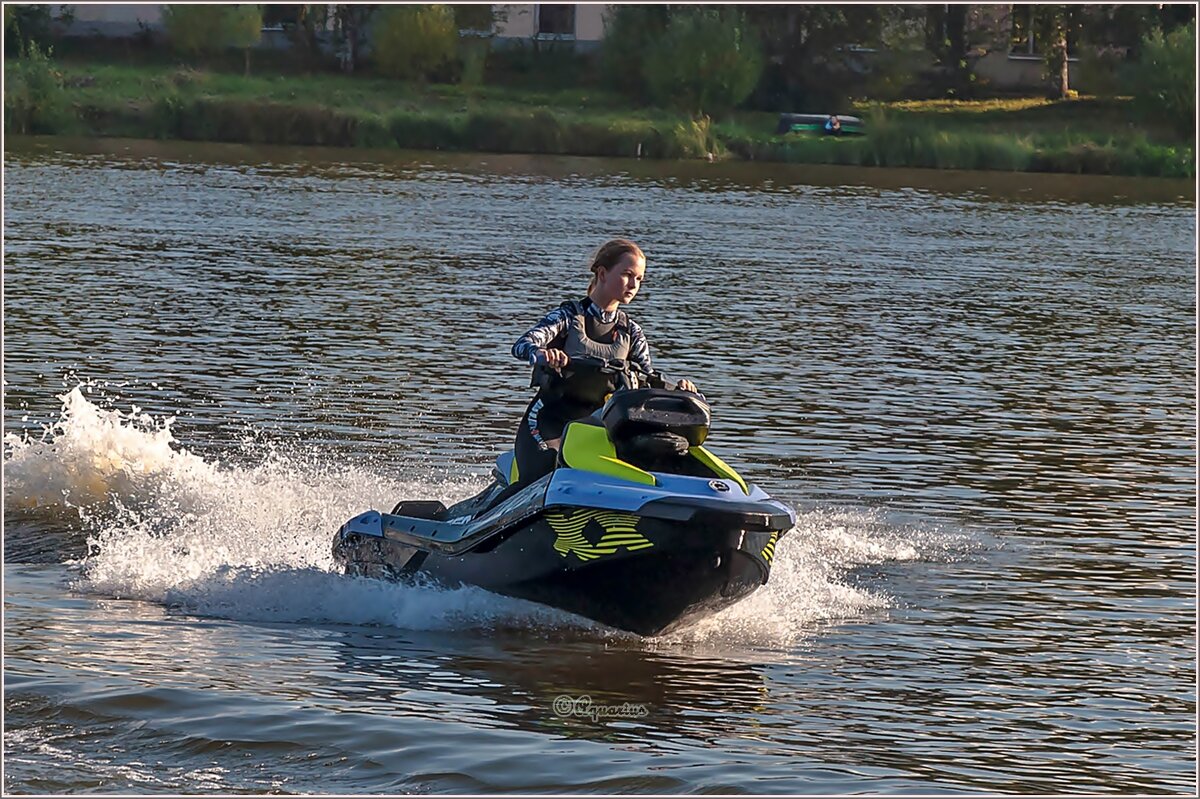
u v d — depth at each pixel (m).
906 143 104.12
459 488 20.72
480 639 14.48
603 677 13.45
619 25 123.56
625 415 14.33
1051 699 13.38
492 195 69.94
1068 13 129.62
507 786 10.87
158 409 25.09
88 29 125.50
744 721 12.48
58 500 18.95
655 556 13.87
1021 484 22.08
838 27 129.50
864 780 11.27
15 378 26.91
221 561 16.70
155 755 11.19
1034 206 77.50
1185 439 25.84
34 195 60.62
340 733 11.67
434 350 31.50
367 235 52.44
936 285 46.00
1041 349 35.16
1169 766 11.90
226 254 45.84
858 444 24.31
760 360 31.73
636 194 73.94
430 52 123.94
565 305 15.41
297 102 108.06
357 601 15.22
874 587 16.77
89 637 13.81
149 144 94.12
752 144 105.38
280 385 27.44
